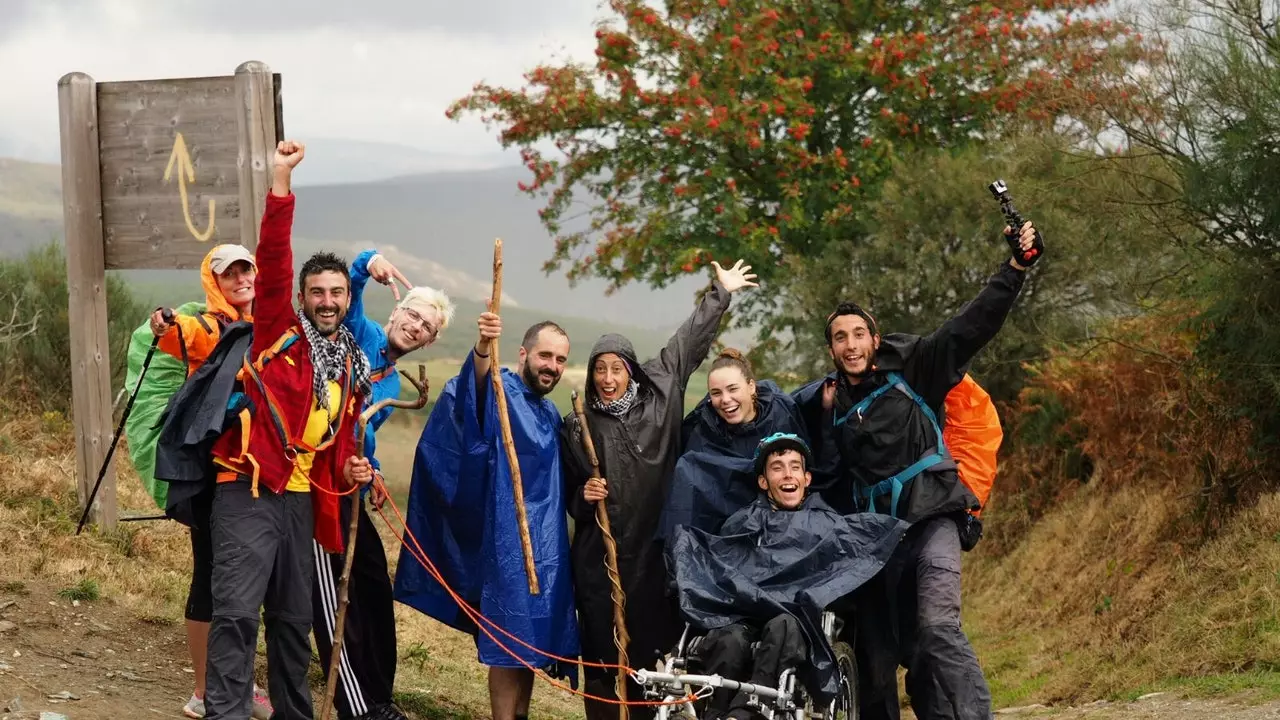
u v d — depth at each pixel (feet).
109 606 23.90
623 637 20.16
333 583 19.77
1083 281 45.09
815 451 21.70
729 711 17.89
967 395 21.08
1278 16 31.07
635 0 63.41
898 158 55.98
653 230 64.69
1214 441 32.73
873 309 52.01
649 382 21.63
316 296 18.25
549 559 20.47
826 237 60.34
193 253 27.04
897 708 21.66
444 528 20.92
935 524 20.04
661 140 65.98
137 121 27.14
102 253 27.66
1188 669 27.27
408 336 21.26
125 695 20.35
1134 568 33.81
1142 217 34.30
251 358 17.89
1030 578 40.32
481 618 20.18
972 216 50.14
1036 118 42.60
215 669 17.15
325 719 18.65
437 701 25.05
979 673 19.07
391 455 47.50
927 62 61.21
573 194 69.56
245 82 26.50
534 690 31.45
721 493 20.61
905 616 20.68
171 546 28.96
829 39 60.64
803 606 18.40
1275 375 30.55
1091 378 41.27
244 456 17.54
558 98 64.75
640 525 21.04
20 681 19.77
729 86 61.46
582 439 20.61
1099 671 30.09
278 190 17.63
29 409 38.04
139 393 20.33
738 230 61.52
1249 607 27.73
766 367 59.62
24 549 25.36
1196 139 31.96
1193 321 33.04
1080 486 43.27
